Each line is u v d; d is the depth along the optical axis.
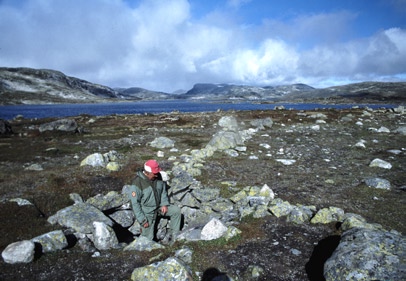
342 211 4.37
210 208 5.07
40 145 11.06
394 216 4.39
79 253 3.69
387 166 7.19
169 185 5.89
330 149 9.77
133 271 3.11
